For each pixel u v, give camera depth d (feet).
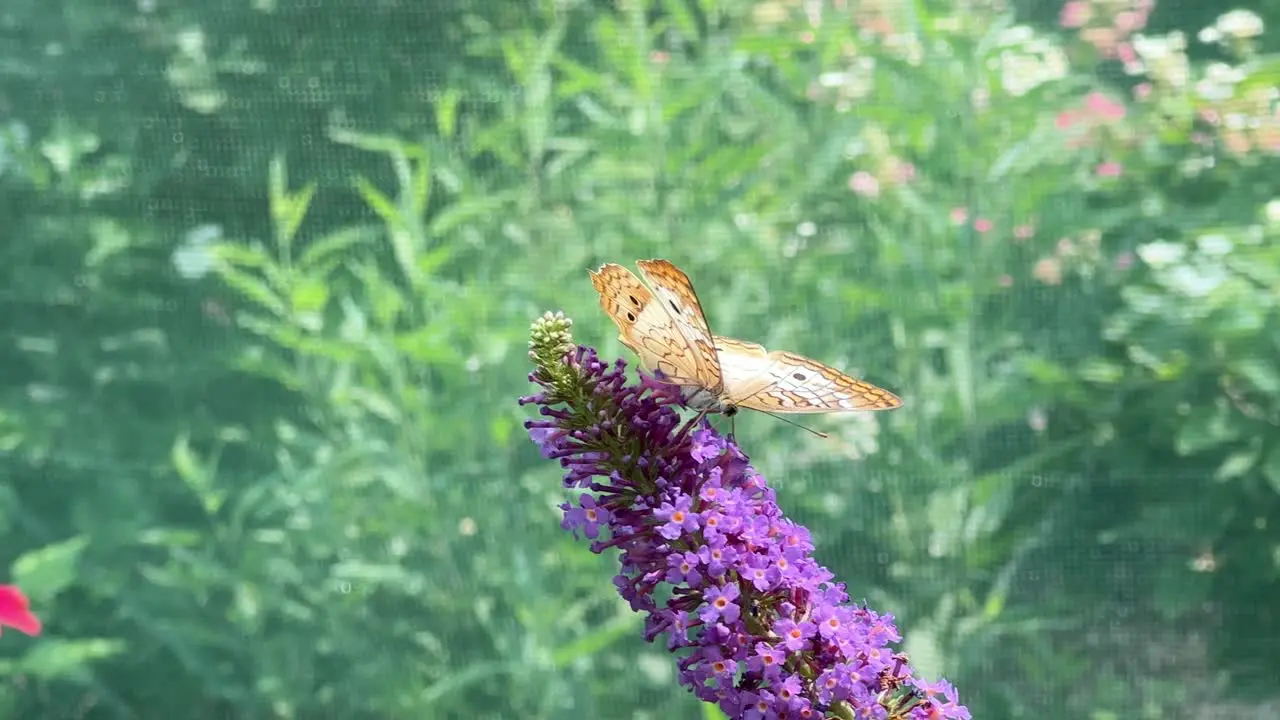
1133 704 2.26
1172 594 2.25
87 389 2.64
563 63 2.35
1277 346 2.15
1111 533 2.28
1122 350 2.27
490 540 2.42
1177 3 2.24
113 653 2.63
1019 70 2.29
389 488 2.45
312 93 2.54
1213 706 2.25
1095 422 2.29
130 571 2.61
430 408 2.42
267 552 2.52
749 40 2.32
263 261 2.41
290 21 2.53
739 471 1.18
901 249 2.29
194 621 2.59
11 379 2.65
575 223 2.44
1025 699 2.28
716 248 2.35
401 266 2.53
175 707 2.61
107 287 2.62
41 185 2.60
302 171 2.55
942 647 2.28
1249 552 2.23
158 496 2.62
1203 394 2.22
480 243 2.48
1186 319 2.21
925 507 2.31
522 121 2.42
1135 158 2.26
